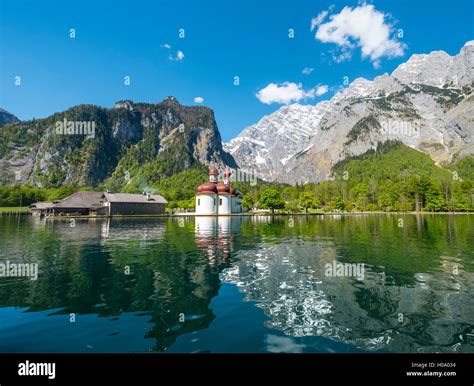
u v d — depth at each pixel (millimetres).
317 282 12906
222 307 9914
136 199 99188
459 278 13523
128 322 8727
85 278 13523
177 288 12031
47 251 21188
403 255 19516
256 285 12477
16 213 113062
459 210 116625
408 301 10508
